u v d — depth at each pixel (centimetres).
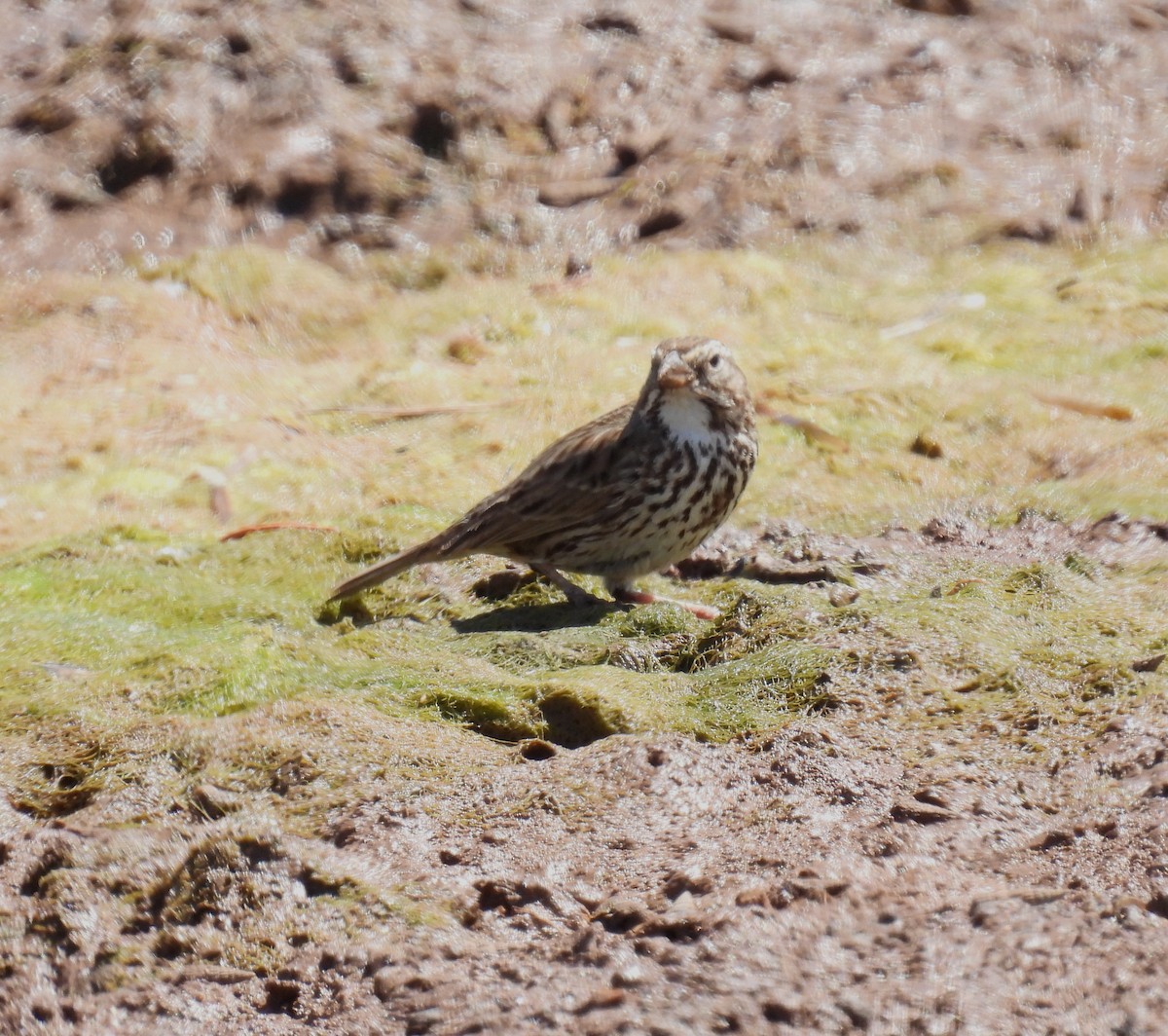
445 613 1155
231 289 1741
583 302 1712
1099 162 1906
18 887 769
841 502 1302
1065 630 1003
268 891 758
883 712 903
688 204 1861
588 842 793
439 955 718
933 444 1380
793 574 1178
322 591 1192
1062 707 895
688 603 1112
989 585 1080
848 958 689
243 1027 702
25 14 2008
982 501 1288
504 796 834
